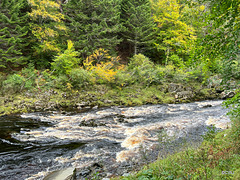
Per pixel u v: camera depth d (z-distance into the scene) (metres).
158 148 5.11
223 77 3.14
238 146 3.28
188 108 11.37
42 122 7.78
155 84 16.42
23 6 14.09
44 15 13.27
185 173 2.52
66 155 4.81
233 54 2.40
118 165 4.23
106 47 16.95
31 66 13.27
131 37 20.38
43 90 11.37
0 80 10.68
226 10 2.01
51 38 13.97
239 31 2.09
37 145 5.45
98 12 17.70
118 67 16.98
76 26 14.98
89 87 13.38
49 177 3.57
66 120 8.20
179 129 6.95
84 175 3.79
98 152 5.00
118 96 13.35
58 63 12.85
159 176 2.54
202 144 4.47
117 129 7.14
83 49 15.01
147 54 22.03
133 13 19.47
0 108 8.89
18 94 10.56
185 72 16.44
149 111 10.48
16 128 6.87
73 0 15.36
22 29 12.30
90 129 7.07
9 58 12.30
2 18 11.13
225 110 10.29
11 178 3.69
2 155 4.70
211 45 2.30
